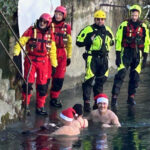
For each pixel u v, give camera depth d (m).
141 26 22.80
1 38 21.02
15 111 19.72
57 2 22.70
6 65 20.84
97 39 21.72
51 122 19.30
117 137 17.08
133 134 17.48
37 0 21.20
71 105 22.59
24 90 20.48
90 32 21.73
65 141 16.53
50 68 21.16
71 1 26.06
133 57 22.91
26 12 20.73
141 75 29.84
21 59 20.91
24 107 20.56
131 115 20.61
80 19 27.28
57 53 22.02
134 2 34.31
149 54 34.28
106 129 18.25
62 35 21.89
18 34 21.61
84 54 22.17
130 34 22.62
